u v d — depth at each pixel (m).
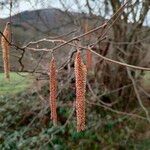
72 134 0.76
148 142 0.77
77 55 0.22
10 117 0.82
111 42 0.75
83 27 0.73
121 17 0.78
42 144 0.74
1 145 0.75
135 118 0.81
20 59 0.34
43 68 0.63
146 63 0.83
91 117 0.79
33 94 0.84
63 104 0.80
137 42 0.76
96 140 0.77
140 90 0.84
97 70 0.81
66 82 0.77
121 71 0.82
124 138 0.78
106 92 0.81
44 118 0.80
